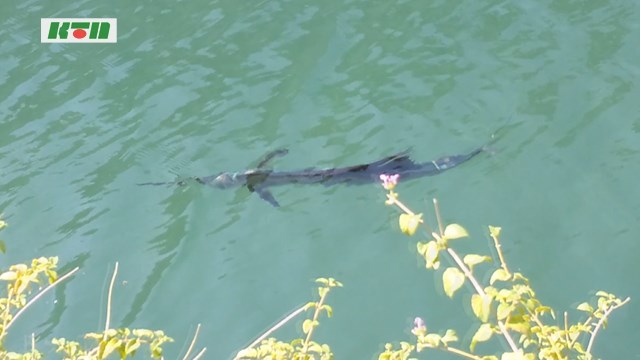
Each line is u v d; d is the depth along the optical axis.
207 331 8.18
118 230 9.56
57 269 9.10
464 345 7.54
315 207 9.53
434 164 9.73
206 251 9.16
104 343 4.82
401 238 8.98
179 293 8.67
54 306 8.60
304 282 8.62
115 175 10.41
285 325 8.12
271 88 11.51
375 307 8.22
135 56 12.58
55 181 10.43
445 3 12.64
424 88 11.09
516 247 8.66
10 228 9.76
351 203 9.50
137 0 13.92
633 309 7.75
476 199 9.33
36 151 10.98
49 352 8.05
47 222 9.80
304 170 9.77
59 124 11.40
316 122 10.82
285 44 12.31
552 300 8.00
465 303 8.06
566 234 8.73
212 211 9.66
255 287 8.64
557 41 11.54
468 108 10.66
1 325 5.11
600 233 8.68
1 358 5.18
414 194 9.48
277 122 10.91
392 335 7.88
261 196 9.73
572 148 9.83
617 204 8.98
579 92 10.62
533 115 10.39
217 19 13.09
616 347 7.38
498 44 11.67
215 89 11.64
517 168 9.67
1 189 10.39
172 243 9.31
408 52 11.79
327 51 12.05
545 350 4.53
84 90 12.02
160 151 10.70
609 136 9.90
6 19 13.86
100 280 8.91
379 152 10.19
